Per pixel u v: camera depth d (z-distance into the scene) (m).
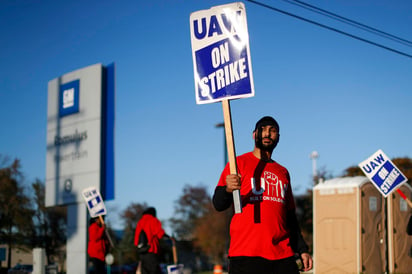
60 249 51.75
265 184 4.05
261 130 4.18
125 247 62.59
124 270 42.88
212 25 4.35
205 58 4.32
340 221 13.03
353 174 29.17
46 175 16.80
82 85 16.12
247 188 4.04
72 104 16.30
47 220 48.72
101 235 12.20
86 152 15.70
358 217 12.70
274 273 3.91
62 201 16.09
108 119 15.60
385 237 13.27
